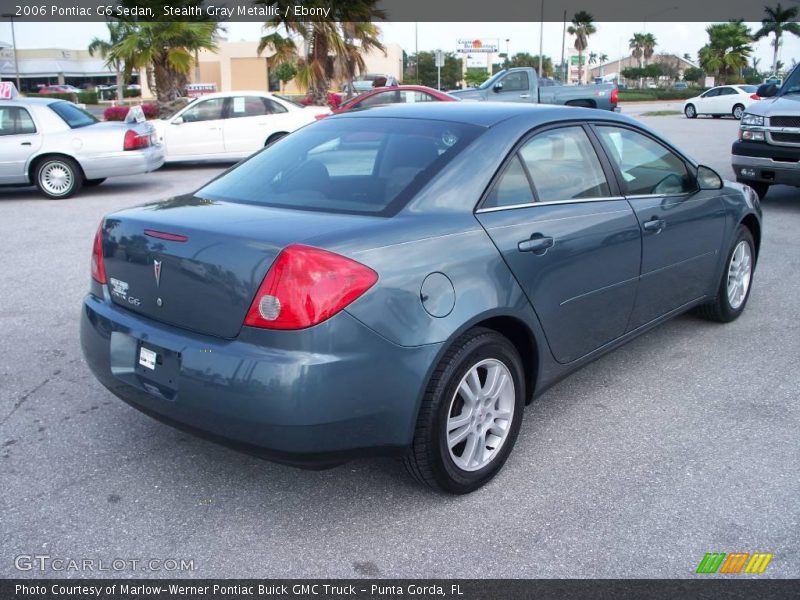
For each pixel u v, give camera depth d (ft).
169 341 9.45
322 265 8.64
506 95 66.18
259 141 50.06
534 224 10.98
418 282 9.27
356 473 11.05
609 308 12.69
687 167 15.12
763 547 9.20
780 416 12.83
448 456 9.87
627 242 12.75
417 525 9.72
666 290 14.40
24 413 12.97
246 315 8.86
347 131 12.15
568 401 13.53
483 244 10.14
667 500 10.23
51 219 31.83
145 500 10.29
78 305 19.27
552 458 11.44
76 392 13.89
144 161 39.29
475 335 9.95
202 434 9.36
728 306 17.22
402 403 9.18
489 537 9.45
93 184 41.96
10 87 39.09
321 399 8.57
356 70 86.12
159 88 73.31
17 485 10.62
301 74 80.94
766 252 24.58
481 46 226.38
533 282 10.77
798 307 18.86
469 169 10.61
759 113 31.71
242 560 9.02
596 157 12.80
